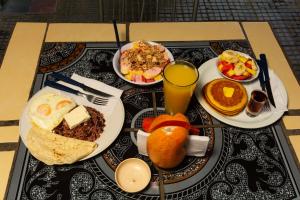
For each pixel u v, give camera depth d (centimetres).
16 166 82
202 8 174
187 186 80
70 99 89
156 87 100
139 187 79
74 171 82
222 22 124
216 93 95
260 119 93
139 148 83
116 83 101
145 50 106
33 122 86
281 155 87
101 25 120
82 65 105
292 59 150
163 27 120
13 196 77
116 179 79
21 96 97
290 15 175
